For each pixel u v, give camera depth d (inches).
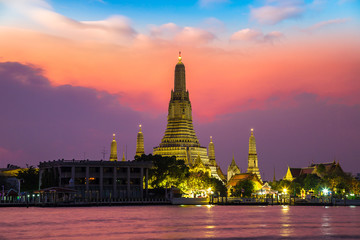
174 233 4382.4
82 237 4138.8
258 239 4033.0
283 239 4040.4
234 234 4320.9
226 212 7022.6
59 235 4254.4
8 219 5659.5
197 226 4921.3
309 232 4458.7
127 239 4023.1
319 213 6776.6
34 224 5103.3
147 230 4594.0
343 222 5344.5
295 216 6210.6
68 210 7367.1
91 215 6289.4
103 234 4318.4
